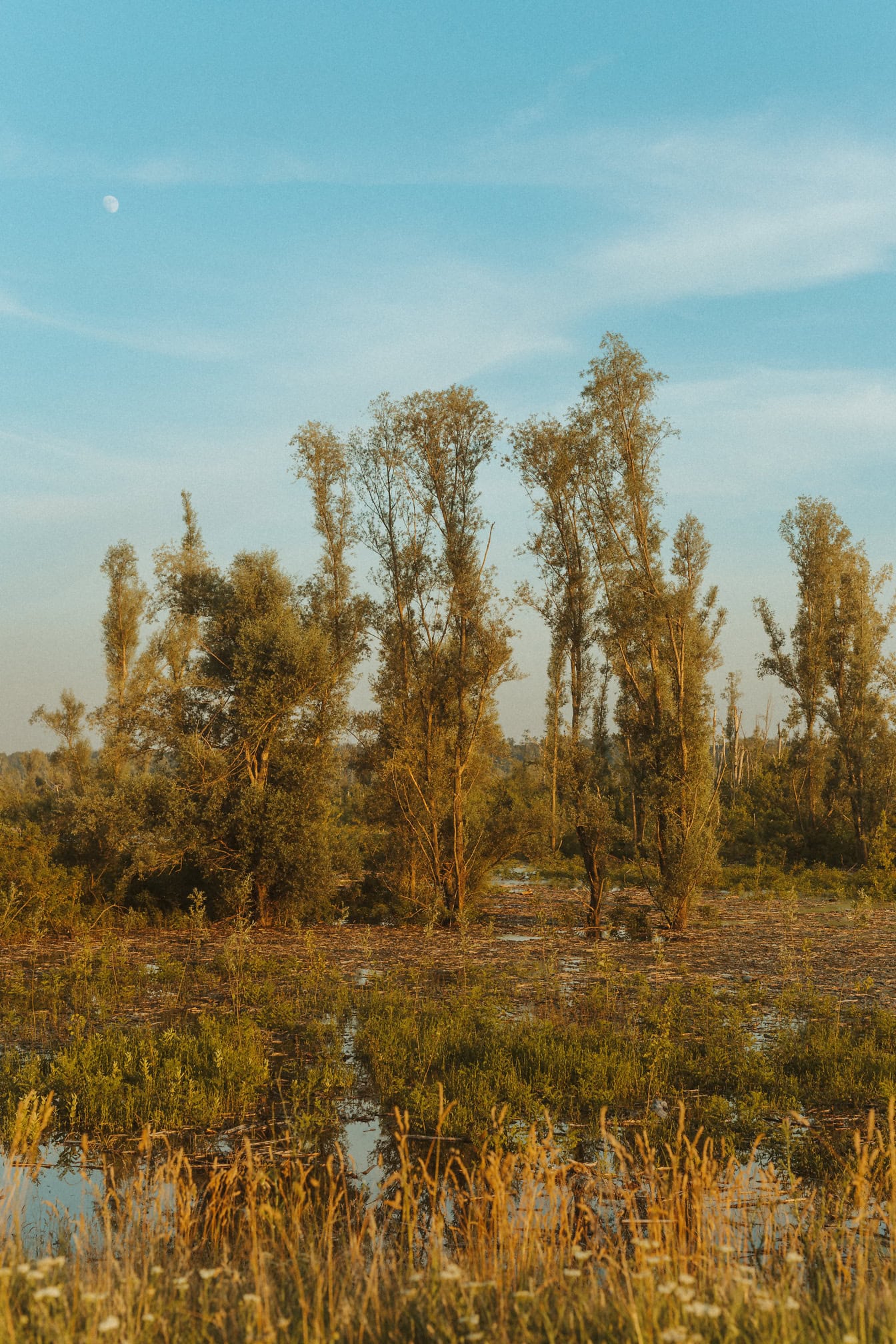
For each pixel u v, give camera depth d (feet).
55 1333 12.59
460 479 87.61
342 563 100.37
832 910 97.81
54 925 81.76
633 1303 12.83
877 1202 23.75
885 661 139.95
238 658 92.94
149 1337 13.17
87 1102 33.24
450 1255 20.85
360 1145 30.58
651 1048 37.76
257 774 93.25
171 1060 36.52
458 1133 31.22
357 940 79.00
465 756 87.66
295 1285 16.71
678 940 76.28
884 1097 33.30
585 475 83.41
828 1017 45.19
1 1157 29.17
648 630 81.51
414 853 90.99
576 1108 33.24
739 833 155.02
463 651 87.25
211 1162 28.86
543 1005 50.57
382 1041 40.60
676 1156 25.14
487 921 89.81
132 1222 22.21
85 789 95.55
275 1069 39.04
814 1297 16.66
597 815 82.99
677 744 81.82
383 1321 14.47
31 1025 47.11
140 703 93.91
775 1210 23.75
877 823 135.85
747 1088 34.96
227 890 87.40
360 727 89.71
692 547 82.53
